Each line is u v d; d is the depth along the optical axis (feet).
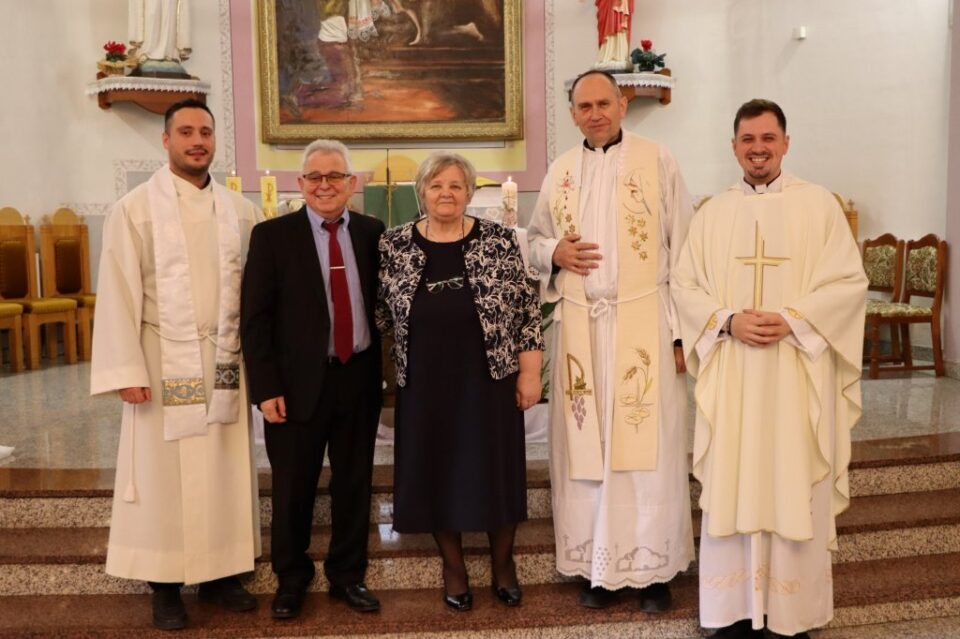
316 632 10.11
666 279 10.69
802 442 9.50
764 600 9.89
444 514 9.95
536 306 10.32
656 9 27.53
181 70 25.75
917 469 13.07
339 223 10.23
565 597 10.83
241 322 10.00
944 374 20.62
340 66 27.02
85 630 10.09
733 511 9.69
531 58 27.66
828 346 9.66
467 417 9.87
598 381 10.49
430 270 9.87
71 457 13.92
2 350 23.90
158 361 10.05
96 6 26.21
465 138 27.53
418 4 27.04
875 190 23.76
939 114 22.15
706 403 9.87
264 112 26.96
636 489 10.41
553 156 27.81
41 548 11.32
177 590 10.33
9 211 23.31
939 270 20.34
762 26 26.40
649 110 27.58
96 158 26.37
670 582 11.25
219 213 10.27
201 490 10.05
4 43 23.89
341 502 10.53
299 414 9.96
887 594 10.76
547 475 12.62
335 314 10.05
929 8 22.25
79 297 24.53
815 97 25.20
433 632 10.17
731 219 9.98
